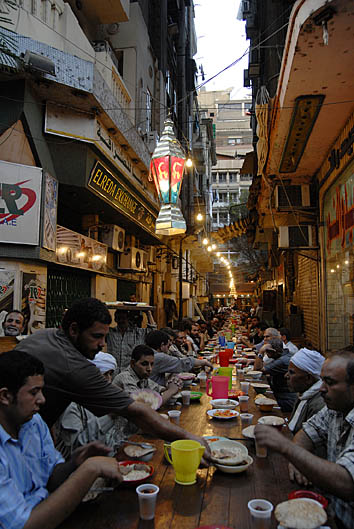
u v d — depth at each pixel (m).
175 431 2.19
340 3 4.26
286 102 6.24
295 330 12.73
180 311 13.23
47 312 7.04
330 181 8.09
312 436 2.49
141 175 10.28
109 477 1.66
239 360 6.26
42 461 1.92
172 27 15.57
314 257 9.99
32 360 1.72
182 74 17.56
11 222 5.65
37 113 6.23
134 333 6.36
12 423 1.70
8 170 5.68
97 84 6.49
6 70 5.61
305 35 4.79
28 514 1.50
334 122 6.84
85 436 2.65
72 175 6.73
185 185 17.22
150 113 12.38
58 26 6.81
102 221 9.98
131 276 12.15
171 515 1.73
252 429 2.70
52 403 2.17
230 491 1.95
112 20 9.37
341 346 7.89
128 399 2.16
